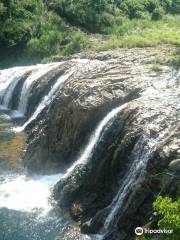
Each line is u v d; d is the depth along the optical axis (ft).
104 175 68.28
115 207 61.87
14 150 90.22
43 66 120.47
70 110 80.69
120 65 100.07
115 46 124.98
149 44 121.70
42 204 70.85
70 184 71.00
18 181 78.23
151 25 152.05
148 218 55.01
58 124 82.23
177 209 46.26
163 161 57.72
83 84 84.58
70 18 158.30
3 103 121.49
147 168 59.00
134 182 59.88
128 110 71.36
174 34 132.05
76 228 63.46
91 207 65.82
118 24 156.25
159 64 99.35
